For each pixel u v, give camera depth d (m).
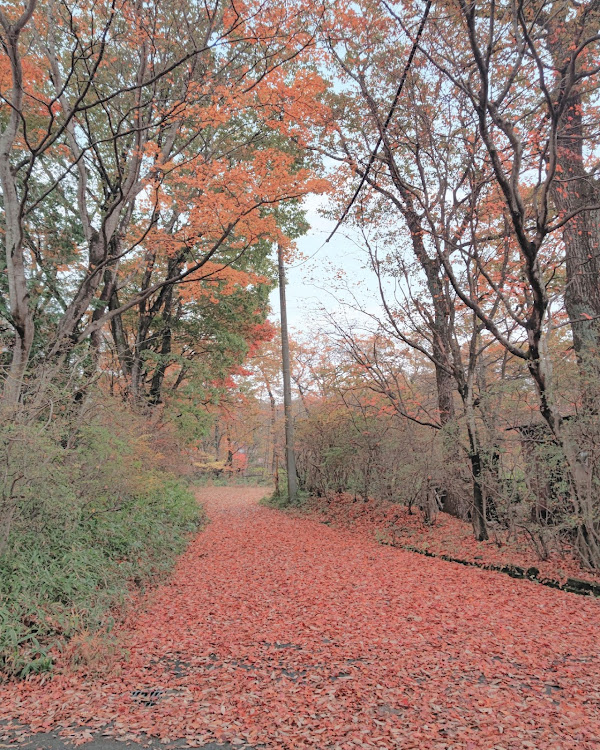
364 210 11.35
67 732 3.64
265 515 17.47
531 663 4.65
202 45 9.45
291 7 7.33
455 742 3.38
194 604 7.13
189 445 17.70
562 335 13.26
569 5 7.54
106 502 8.59
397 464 12.72
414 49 6.93
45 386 6.49
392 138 10.24
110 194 12.11
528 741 3.35
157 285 9.99
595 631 5.48
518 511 9.11
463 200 10.05
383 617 6.14
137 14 8.27
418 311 11.19
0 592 5.27
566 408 8.56
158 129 11.11
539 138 8.40
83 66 10.27
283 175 8.80
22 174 10.80
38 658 4.78
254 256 17.31
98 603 6.16
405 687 4.24
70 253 11.75
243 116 11.99
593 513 7.58
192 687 4.44
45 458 5.64
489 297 10.34
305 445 19.28
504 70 8.69
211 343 19.17
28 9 6.65
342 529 13.51
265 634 5.78
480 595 6.92
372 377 12.15
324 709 3.91
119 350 13.52
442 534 10.82
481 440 10.34
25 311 7.92
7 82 8.24
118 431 8.65
